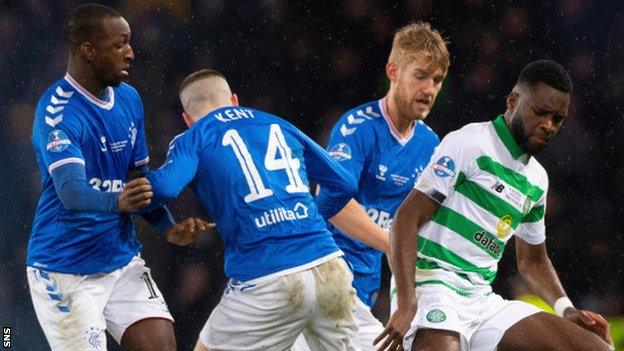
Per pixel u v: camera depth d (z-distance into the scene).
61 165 14.57
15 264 31.67
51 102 15.19
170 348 15.58
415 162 18.09
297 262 14.11
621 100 32.94
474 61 34.19
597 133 32.72
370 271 18.17
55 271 15.37
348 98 34.16
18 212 32.38
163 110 33.56
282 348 14.62
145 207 13.84
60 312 15.32
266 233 14.18
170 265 30.58
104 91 15.62
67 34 15.34
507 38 34.16
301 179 14.83
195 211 31.05
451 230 14.86
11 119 33.12
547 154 32.59
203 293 30.50
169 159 14.19
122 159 15.85
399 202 18.22
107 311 15.62
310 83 34.19
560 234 31.94
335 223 16.47
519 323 14.80
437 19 34.34
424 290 14.85
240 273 14.23
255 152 14.58
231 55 34.16
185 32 34.00
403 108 17.58
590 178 32.38
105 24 15.22
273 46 34.16
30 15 33.50
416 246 14.34
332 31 34.19
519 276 30.38
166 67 33.81
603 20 33.56
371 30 34.22
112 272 15.64
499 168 14.72
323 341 14.66
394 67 17.72
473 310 14.98
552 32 33.97
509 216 14.97
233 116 14.93
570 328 14.64
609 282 31.34
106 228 15.45
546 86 14.37
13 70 33.47
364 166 17.81
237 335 14.38
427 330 14.56
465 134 14.80
